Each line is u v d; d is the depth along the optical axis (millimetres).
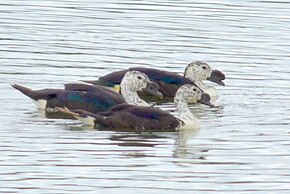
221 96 26844
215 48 30375
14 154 21188
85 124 23672
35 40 30547
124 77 25609
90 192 19078
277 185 19703
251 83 27719
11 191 19062
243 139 22734
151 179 19922
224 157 21375
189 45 30547
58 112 24641
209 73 27531
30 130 23047
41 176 19891
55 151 21469
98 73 27734
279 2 36094
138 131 23375
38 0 35500
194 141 22609
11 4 34812
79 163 20734
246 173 20359
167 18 33469
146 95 26969
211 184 19703
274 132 23344
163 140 22688
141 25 32531
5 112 24469
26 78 27172
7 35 30938
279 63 29234
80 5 34969
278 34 32000
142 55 29438
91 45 30219
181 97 24172
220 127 23844
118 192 19109
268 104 25984
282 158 21328
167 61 29016
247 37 31562
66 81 27047
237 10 34781
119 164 20750
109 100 24688
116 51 29719
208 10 34656
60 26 32125
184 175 20156
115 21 32938
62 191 19109
